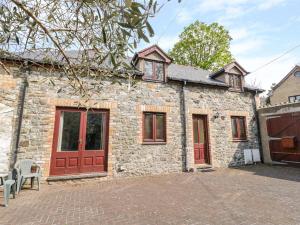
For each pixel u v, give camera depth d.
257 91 10.66
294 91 19.89
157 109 7.93
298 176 6.80
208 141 8.82
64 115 6.54
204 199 4.44
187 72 10.51
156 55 8.36
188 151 8.16
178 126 8.24
